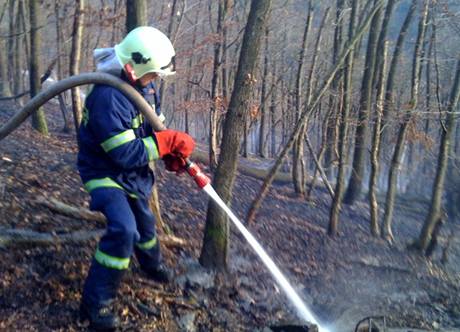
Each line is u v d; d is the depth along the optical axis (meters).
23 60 17.20
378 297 5.46
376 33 8.93
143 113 3.27
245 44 4.21
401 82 10.70
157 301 3.76
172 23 13.30
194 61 17.00
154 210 5.01
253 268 5.20
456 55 9.25
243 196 9.23
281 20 13.48
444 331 4.68
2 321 3.18
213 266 4.54
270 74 14.61
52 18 16.44
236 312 3.99
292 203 9.84
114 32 13.58
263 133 15.76
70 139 10.88
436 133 12.59
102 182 3.29
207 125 19.94
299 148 10.38
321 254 6.92
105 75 3.19
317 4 12.43
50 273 3.76
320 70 11.75
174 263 4.52
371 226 8.76
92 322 3.28
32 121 10.62
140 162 3.19
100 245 3.26
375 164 8.63
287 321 3.99
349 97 8.42
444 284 6.45
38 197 5.22
